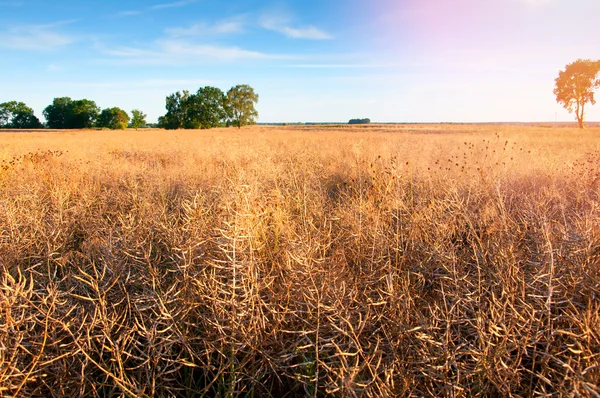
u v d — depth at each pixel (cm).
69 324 184
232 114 7469
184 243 251
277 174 525
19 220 323
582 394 148
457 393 163
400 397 167
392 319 204
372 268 262
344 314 206
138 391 168
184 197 461
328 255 290
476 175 483
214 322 206
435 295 244
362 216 330
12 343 178
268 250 263
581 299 214
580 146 1122
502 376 170
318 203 398
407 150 820
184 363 185
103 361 186
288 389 204
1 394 157
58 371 180
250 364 202
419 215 320
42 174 600
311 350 204
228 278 222
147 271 251
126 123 8212
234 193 289
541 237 265
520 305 207
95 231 329
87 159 818
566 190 463
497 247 255
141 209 373
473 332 197
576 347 179
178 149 1141
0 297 185
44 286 246
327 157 853
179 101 7281
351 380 155
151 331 186
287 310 202
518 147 1006
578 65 4269
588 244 240
